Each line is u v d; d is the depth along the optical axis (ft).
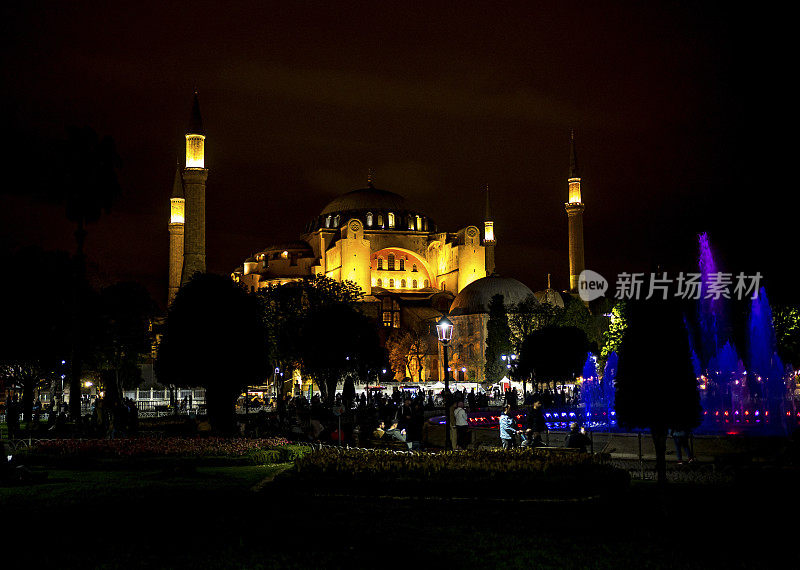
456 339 380.37
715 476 66.13
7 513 46.62
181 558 35.73
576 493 51.72
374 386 302.45
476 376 368.48
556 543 38.58
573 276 398.01
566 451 70.23
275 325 217.97
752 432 96.12
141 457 76.43
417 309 436.76
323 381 210.18
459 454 62.54
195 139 329.11
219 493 54.49
